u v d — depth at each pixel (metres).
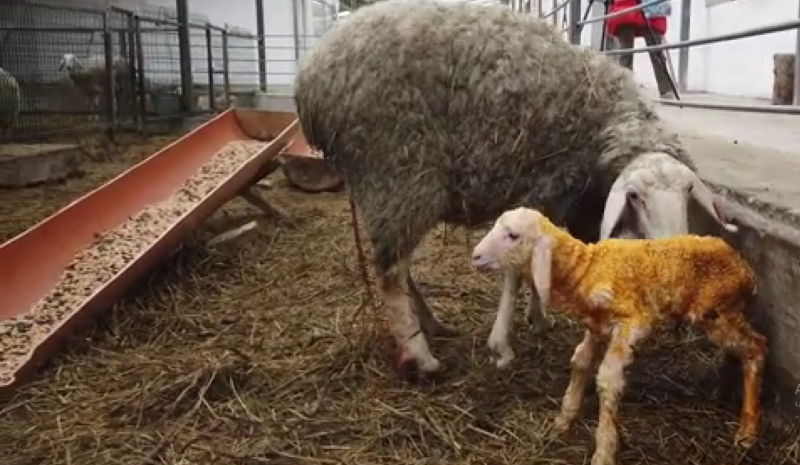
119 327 4.39
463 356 3.82
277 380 3.68
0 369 3.77
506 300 3.47
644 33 8.55
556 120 3.41
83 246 5.38
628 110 3.49
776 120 7.19
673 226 2.97
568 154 3.47
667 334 3.70
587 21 8.30
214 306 4.84
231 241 5.91
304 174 8.45
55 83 13.84
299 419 3.27
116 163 11.09
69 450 3.12
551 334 3.99
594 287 2.69
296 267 5.57
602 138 3.42
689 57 11.45
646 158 3.20
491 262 2.75
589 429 3.02
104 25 13.02
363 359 3.83
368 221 3.56
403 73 3.39
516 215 2.75
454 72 3.39
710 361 3.48
